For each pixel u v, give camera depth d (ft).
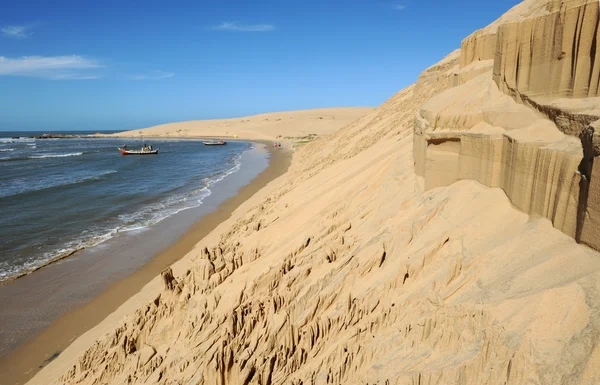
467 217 27.07
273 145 334.03
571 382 14.33
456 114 31.30
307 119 508.94
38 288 61.62
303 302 31.09
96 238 84.64
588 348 14.79
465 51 45.06
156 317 40.60
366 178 52.75
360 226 39.93
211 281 43.06
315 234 44.52
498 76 30.86
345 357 24.58
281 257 42.86
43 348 46.78
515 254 21.54
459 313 20.24
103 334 47.42
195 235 84.33
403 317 24.03
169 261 70.90
